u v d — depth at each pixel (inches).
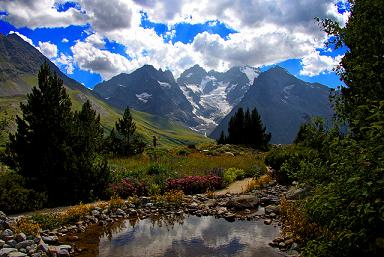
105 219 684.1
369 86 301.3
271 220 644.1
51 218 633.6
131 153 1729.8
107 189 856.9
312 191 332.8
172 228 622.5
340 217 250.4
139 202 797.9
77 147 869.2
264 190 922.7
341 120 319.0
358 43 324.8
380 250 236.7
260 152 2158.0
